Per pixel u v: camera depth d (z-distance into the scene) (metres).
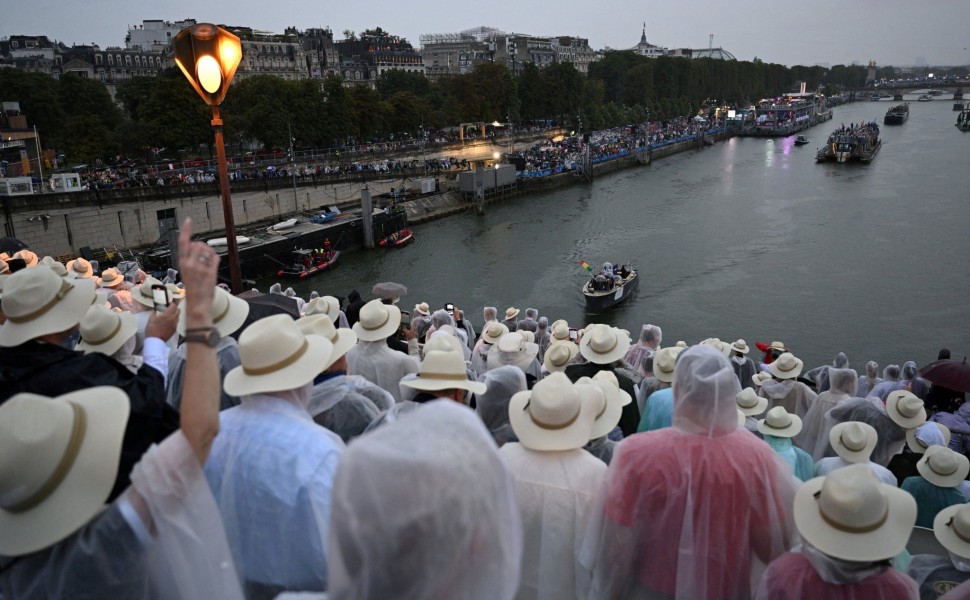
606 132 159.12
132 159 79.38
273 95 89.94
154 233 62.84
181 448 3.09
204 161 80.50
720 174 125.56
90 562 2.95
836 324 49.88
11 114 70.94
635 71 191.75
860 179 111.94
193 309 3.22
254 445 3.93
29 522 2.88
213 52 9.88
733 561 4.12
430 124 123.19
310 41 170.12
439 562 2.10
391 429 2.36
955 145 157.25
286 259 65.31
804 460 7.29
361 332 8.88
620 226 83.75
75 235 56.03
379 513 2.09
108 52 151.25
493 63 137.38
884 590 3.81
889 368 16.91
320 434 4.10
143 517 3.05
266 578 3.83
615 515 4.30
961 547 5.46
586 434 4.75
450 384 6.14
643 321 52.22
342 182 86.44
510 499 2.44
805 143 170.12
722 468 4.12
